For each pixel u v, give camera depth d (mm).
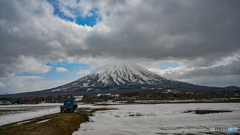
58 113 49531
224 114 54969
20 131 21906
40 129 24594
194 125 37875
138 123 41625
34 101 171875
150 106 98188
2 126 26094
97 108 85125
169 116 53281
